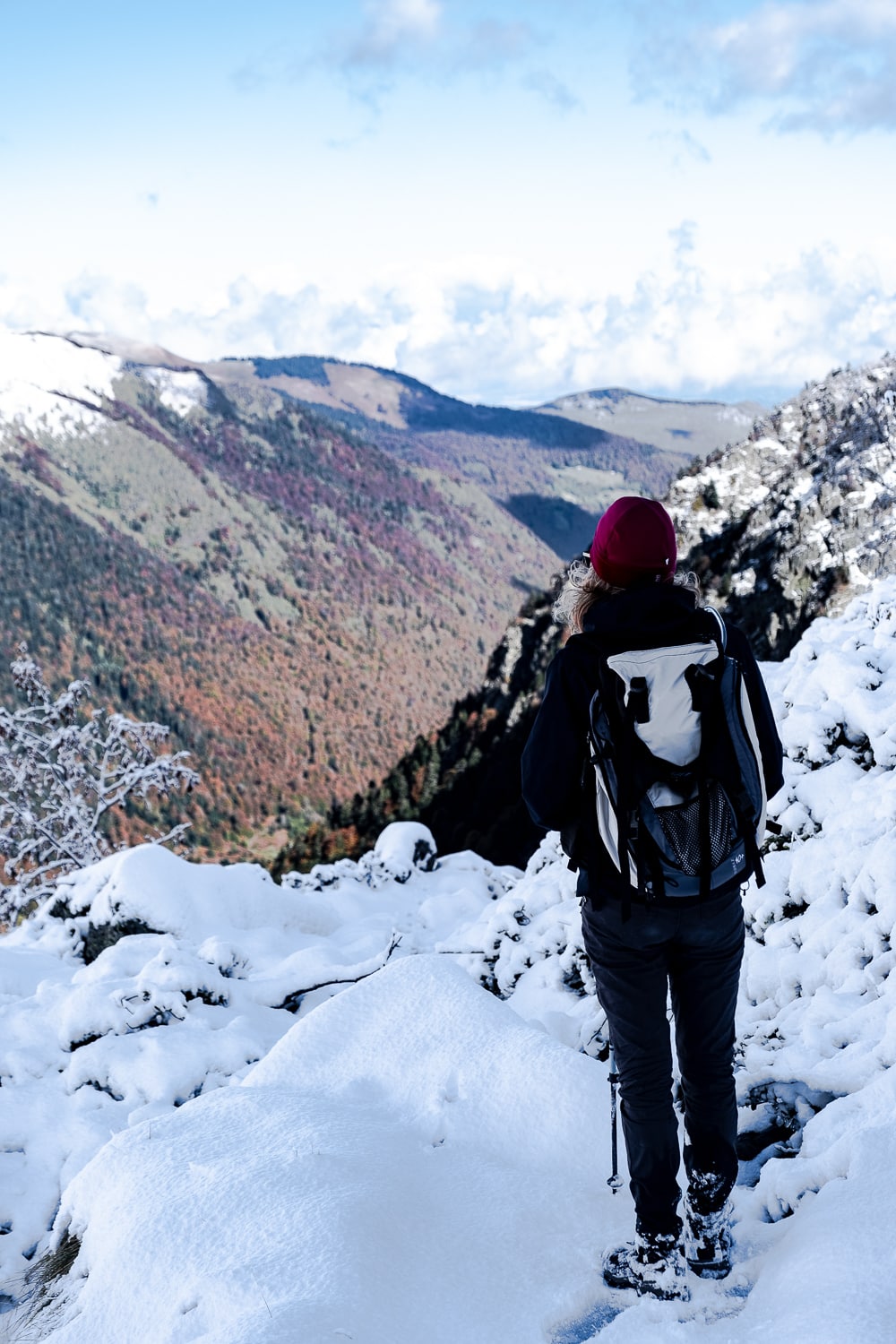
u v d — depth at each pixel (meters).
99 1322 2.64
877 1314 1.94
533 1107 3.26
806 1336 1.94
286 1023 6.26
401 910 9.85
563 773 2.25
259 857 186.75
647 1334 2.15
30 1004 6.41
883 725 5.45
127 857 8.19
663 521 2.31
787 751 5.91
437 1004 3.88
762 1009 4.46
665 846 2.16
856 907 4.36
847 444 40.03
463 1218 2.76
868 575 31.61
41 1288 3.05
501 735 73.38
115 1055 5.39
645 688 2.16
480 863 11.48
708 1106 2.41
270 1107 3.41
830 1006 3.76
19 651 22.12
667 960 2.36
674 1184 2.39
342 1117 3.32
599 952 2.34
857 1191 2.38
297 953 6.90
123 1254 2.79
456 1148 3.19
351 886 10.27
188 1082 5.30
